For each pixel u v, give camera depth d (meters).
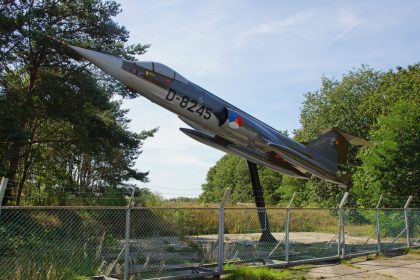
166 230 14.52
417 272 10.51
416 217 16.39
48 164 22.97
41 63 18.80
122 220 13.66
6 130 15.66
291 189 39.94
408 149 20.36
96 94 17.55
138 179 24.56
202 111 11.93
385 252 13.57
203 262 9.38
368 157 21.36
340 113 35.81
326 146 15.11
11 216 11.41
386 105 31.14
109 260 9.15
